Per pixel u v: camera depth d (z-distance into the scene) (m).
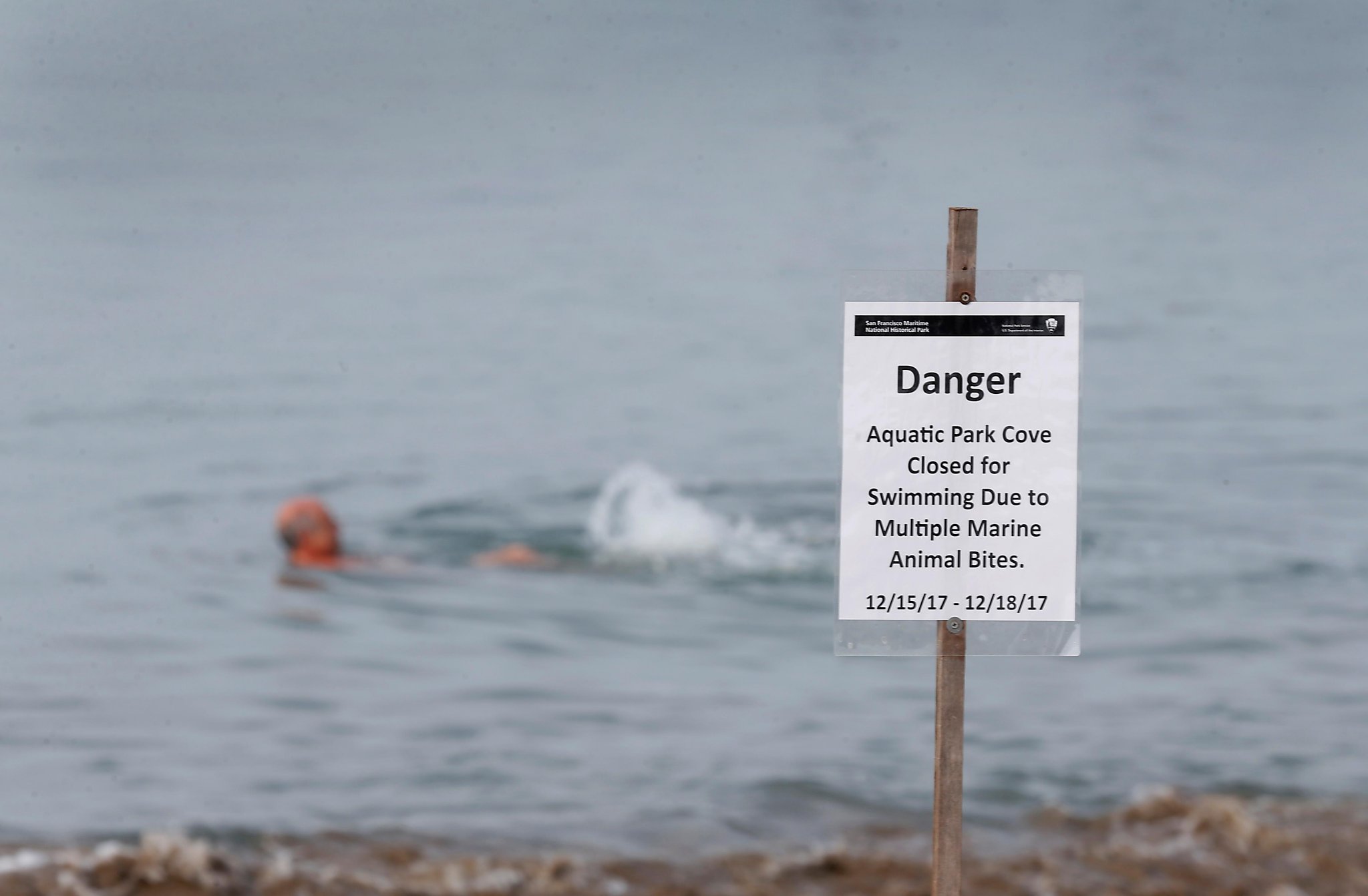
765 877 17.06
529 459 43.59
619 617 29.30
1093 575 31.12
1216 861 17.39
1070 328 10.93
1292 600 29.48
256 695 24.56
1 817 19.16
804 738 22.48
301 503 33.56
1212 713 23.31
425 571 32.91
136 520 37.41
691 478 40.88
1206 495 37.19
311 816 19.20
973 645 11.10
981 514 11.02
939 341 10.93
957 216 10.86
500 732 22.75
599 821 19.03
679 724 23.12
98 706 23.98
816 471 41.69
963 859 17.52
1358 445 41.88
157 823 18.88
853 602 11.06
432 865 17.20
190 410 50.28
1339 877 17.08
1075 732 22.42
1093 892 16.53
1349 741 22.09
